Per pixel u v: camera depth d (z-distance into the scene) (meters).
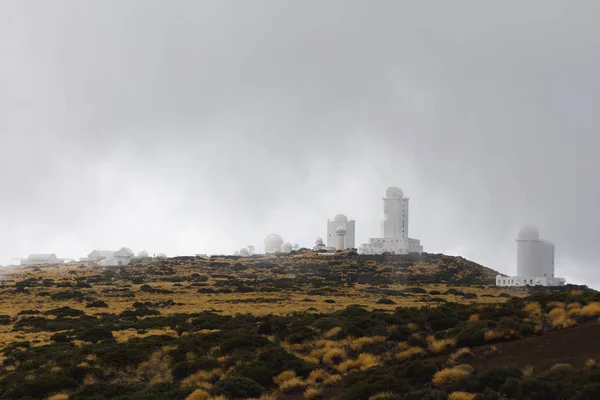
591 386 48.97
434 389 57.38
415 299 157.38
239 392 64.56
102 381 73.69
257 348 81.12
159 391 67.50
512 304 87.62
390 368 66.56
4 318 128.38
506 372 55.81
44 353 87.81
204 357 78.12
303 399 62.56
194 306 145.12
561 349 63.25
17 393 68.88
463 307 93.75
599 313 73.06
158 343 89.12
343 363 70.88
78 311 136.88
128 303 155.62
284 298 160.38
